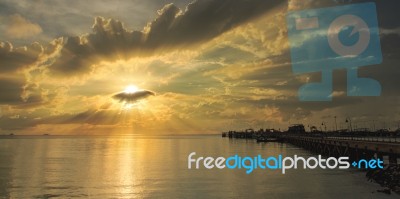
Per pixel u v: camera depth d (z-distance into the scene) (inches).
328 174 2206.0
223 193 1701.5
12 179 2215.8
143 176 2311.8
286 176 2183.8
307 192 1672.0
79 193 1742.1
